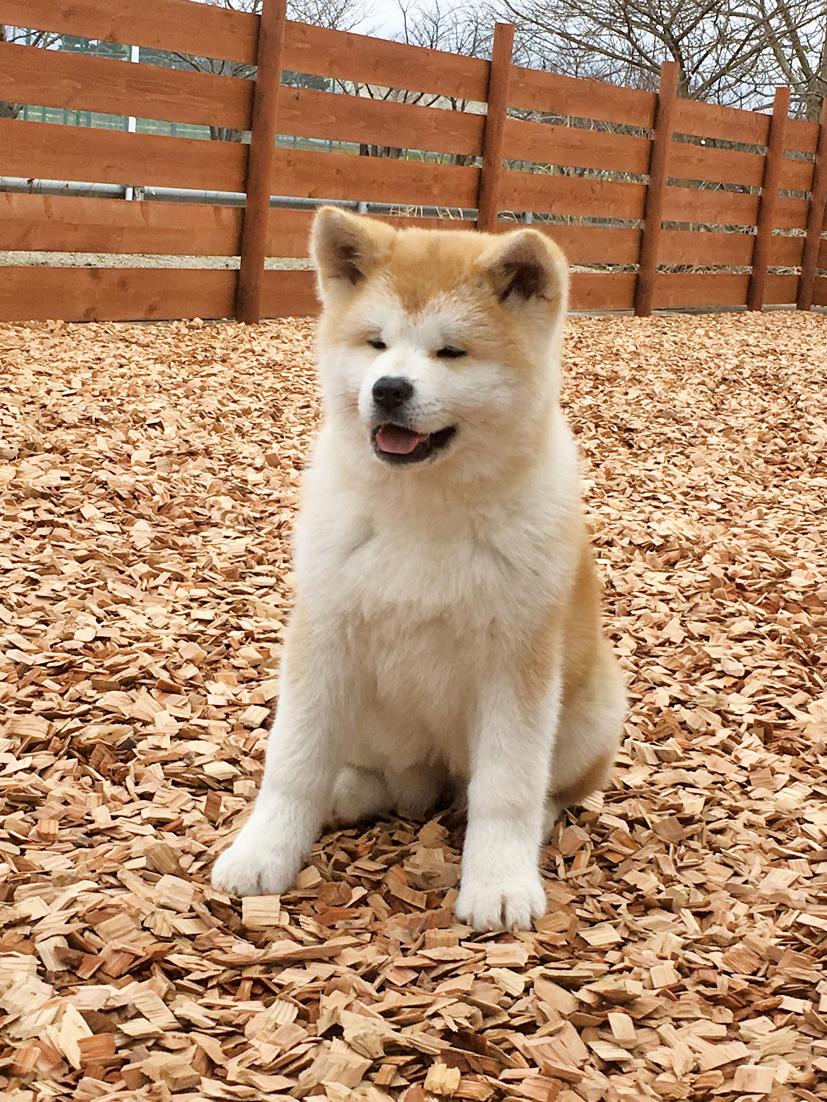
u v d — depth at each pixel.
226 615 1.55
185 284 3.42
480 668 0.99
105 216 3.15
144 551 1.73
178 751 1.18
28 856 0.97
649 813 1.17
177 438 2.25
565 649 1.06
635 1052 0.82
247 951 0.87
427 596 0.95
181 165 3.28
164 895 0.93
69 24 2.94
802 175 5.68
